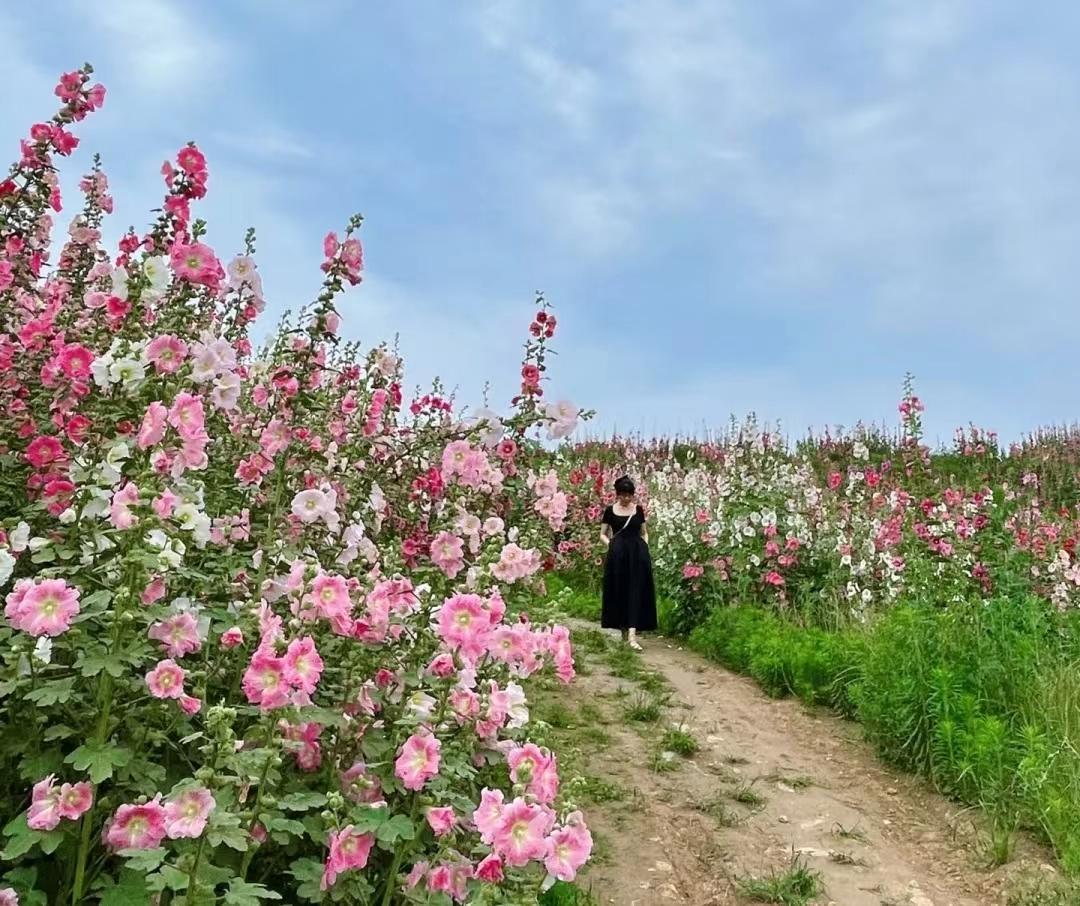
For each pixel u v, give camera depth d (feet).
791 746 21.58
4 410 12.36
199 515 9.55
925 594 26.84
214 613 9.71
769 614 31.35
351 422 15.51
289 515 11.93
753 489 39.63
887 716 20.80
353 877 8.44
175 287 11.87
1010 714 19.93
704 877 14.85
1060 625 25.31
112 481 9.44
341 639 9.90
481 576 10.47
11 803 8.49
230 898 6.81
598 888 14.15
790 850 16.03
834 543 35.32
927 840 16.79
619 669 27.17
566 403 17.13
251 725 9.43
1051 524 35.19
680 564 35.32
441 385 21.66
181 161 12.71
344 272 12.92
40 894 7.52
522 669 10.87
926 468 44.16
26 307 14.20
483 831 8.08
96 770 7.36
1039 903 14.14
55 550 9.18
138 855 6.95
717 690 25.99
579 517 40.47
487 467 14.84
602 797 17.40
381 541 15.39
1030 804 16.79
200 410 9.73
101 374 10.15
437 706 9.53
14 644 8.00
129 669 8.58
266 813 7.82
